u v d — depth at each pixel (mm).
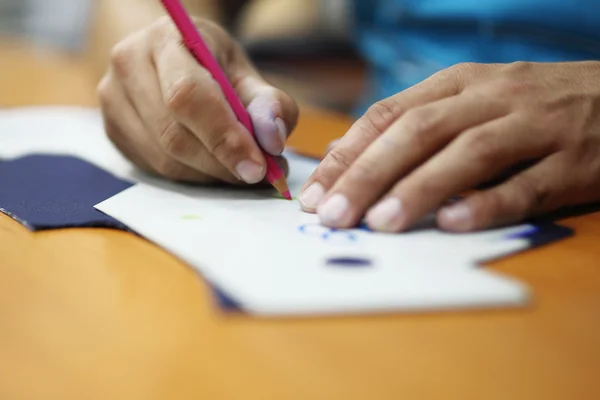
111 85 528
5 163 550
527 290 287
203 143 444
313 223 390
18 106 896
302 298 278
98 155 596
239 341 254
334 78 1454
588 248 365
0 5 2049
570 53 785
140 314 278
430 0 921
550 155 412
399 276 304
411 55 972
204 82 428
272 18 1571
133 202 438
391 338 257
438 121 393
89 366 236
